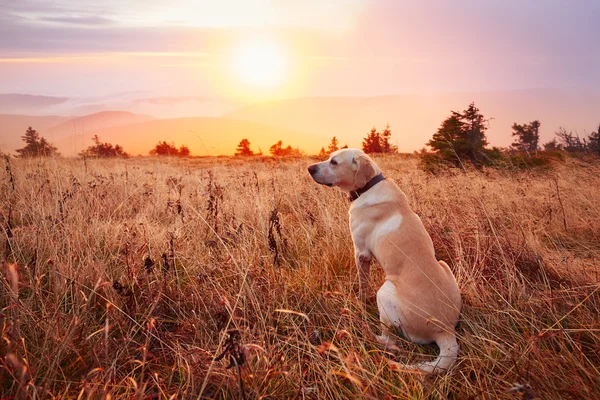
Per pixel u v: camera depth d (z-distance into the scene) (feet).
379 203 11.51
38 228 12.17
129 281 10.59
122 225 14.32
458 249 12.76
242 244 13.32
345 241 14.65
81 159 41.78
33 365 7.41
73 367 7.69
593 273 11.50
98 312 10.01
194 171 35.17
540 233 15.87
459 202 18.17
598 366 7.82
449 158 34.42
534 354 7.96
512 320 9.64
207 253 13.11
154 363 8.30
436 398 7.63
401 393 7.41
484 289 10.87
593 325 8.75
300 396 7.17
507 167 30.17
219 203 17.66
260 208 16.22
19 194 17.66
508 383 7.25
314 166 12.60
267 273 11.59
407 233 10.57
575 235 16.10
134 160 67.87
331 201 18.81
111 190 20.40
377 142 122.21
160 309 10.12
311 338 9.37
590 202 18.52
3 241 11.82
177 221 15.62
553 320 9.52
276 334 9.02
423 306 9.23
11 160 30.83
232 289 10.85
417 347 9.43
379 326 10.18
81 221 14.03
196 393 7.51
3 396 6.49
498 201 18.42
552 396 6.78
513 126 96.37
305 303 10.79
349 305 10.65
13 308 8.17
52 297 9.91
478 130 34.58
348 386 7.92
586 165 28.37
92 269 10.96
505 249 12.87
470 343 8.81
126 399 6.91
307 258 13.46
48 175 21.59
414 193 19.02
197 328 9.51
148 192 19.29
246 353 7.46
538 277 11.66
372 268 13.21
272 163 49.62
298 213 17.81
